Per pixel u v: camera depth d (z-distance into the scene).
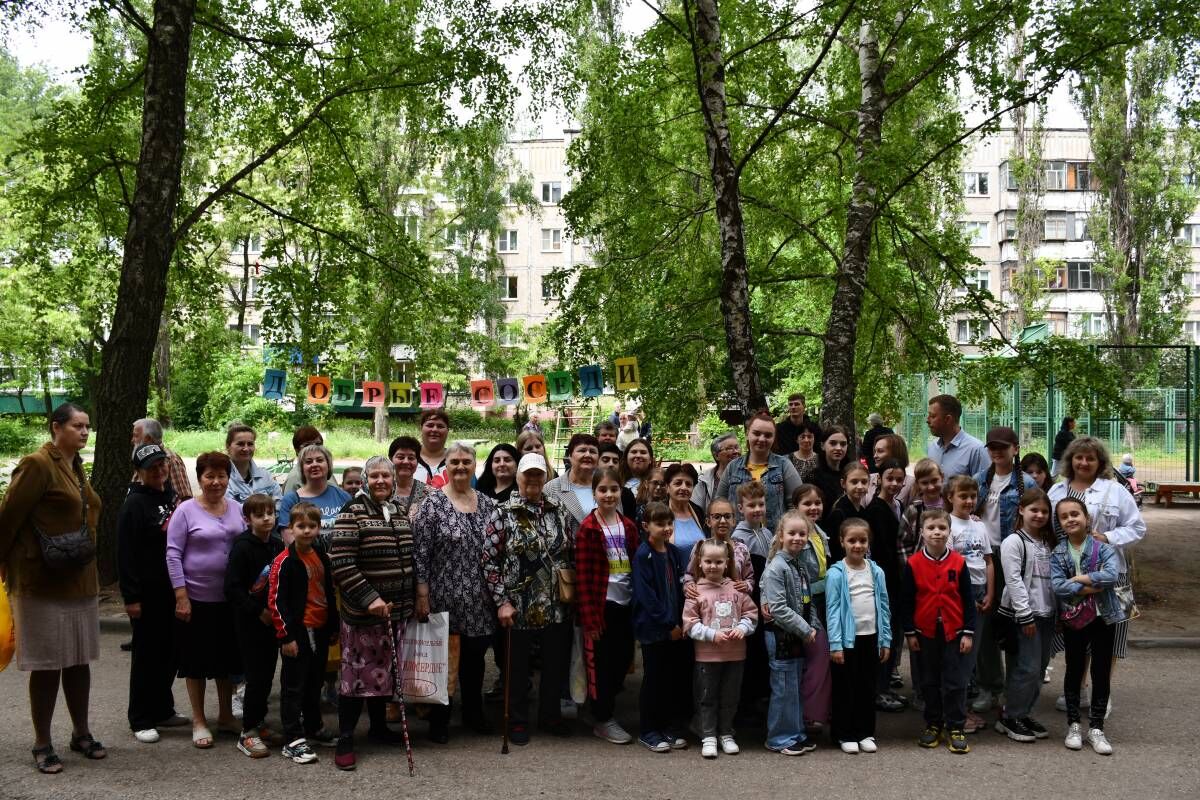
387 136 30.77
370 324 14.32
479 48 12.22
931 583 6.20
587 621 6.29
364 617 5.79
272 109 13.45
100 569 10.40
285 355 13.49
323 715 6.84
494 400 11.46
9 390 51.16
